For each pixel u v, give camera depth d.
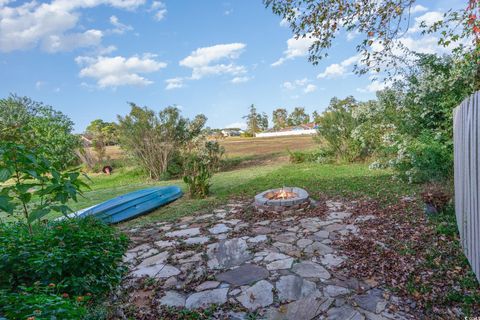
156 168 13.20
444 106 6.70
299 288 3.13
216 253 4.22
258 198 6.44
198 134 13.51
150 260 4.15
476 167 2.46
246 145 27.06
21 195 2.56
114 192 10.17
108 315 2.81
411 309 2.68
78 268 3.03
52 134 14.59
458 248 3.62
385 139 8.30
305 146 21.80
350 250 3.98
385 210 5.55
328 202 6.57
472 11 4.48
